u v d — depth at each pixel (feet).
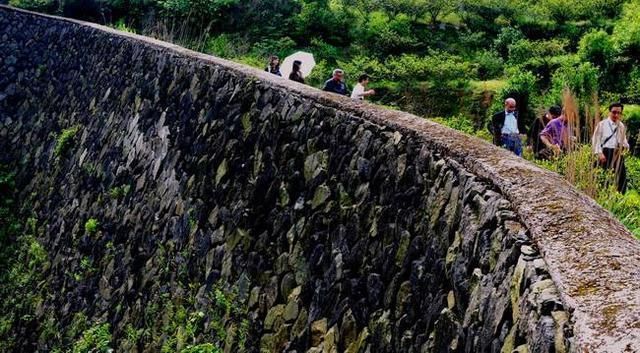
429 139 13.21
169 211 25.95
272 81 22.27
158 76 32.04
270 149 20.88
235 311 19.90
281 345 17.17
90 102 39.96
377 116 15.83
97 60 41.75
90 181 34.53
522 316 7.97
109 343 25.76
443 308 10.85
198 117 26.53
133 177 30.32
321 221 16.99
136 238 27.61
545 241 8.09
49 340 30.42
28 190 42.73
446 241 11.34
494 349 8.70
